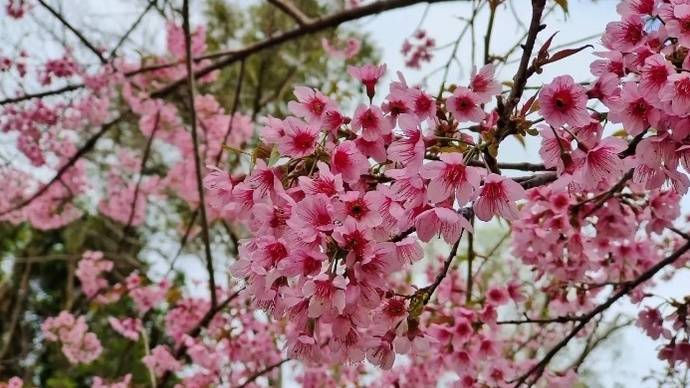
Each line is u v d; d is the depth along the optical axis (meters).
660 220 3.15
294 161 1.86
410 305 1.97
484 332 3.50
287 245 1.72
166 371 4.95
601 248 3.26
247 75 8.32
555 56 1.76
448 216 1.64
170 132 6.38
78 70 5.48
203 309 5.26
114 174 7.32
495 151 1.75
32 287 12.38
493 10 3.18
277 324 4.90
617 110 1.78
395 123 2.02
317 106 2.01
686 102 1.64
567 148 1.88
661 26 1.87
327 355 3.23
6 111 5.71
